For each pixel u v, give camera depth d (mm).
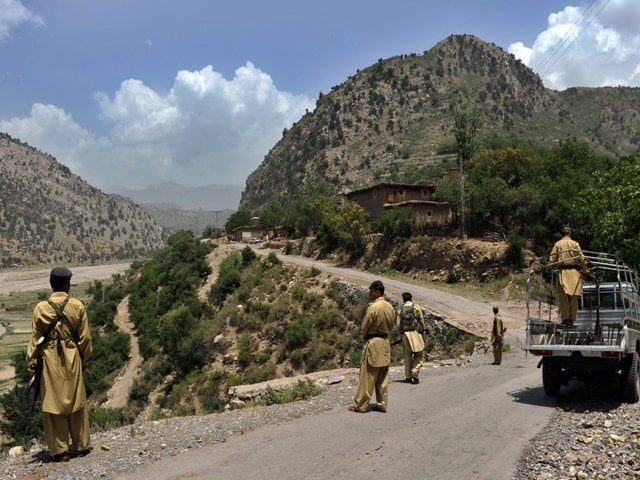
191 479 5422
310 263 59688
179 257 81375
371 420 7777
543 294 12023
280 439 6844
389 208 58781
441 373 13531
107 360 55594
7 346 141500
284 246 80250
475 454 6199
